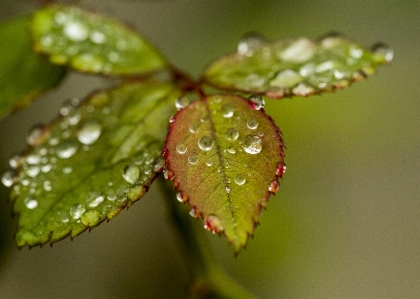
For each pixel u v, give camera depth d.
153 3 0.31
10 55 0.22
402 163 0.30
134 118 0.21
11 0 0.28
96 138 0.21
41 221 0.20
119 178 0.20
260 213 0.19
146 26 0.30
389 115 0.26
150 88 0.21
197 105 0.20
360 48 0.21
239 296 0.23
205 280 0.23
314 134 0.26
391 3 0.27
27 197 0.20
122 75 0.22
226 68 0.21
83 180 0.20
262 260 0.26
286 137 0.26
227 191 0.19
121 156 0.20
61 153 0.21
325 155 0.26
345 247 0.31
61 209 0.20
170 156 0.20
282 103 0.25
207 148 0.20
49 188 0.20
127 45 0.22
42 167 0.20
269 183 0.19
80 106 0.21
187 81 0.22
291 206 0.26
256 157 0.20
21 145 0.30
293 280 0.27
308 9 0.27
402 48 0.27
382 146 0.26
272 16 0.27
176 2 0.30
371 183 0.31
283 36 0.26
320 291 0.30
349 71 0.21
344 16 0.27
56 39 0.22
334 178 0.29
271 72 0.21
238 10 0.27
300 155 0.26
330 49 0.21
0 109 0.22
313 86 0.21
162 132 0.21
